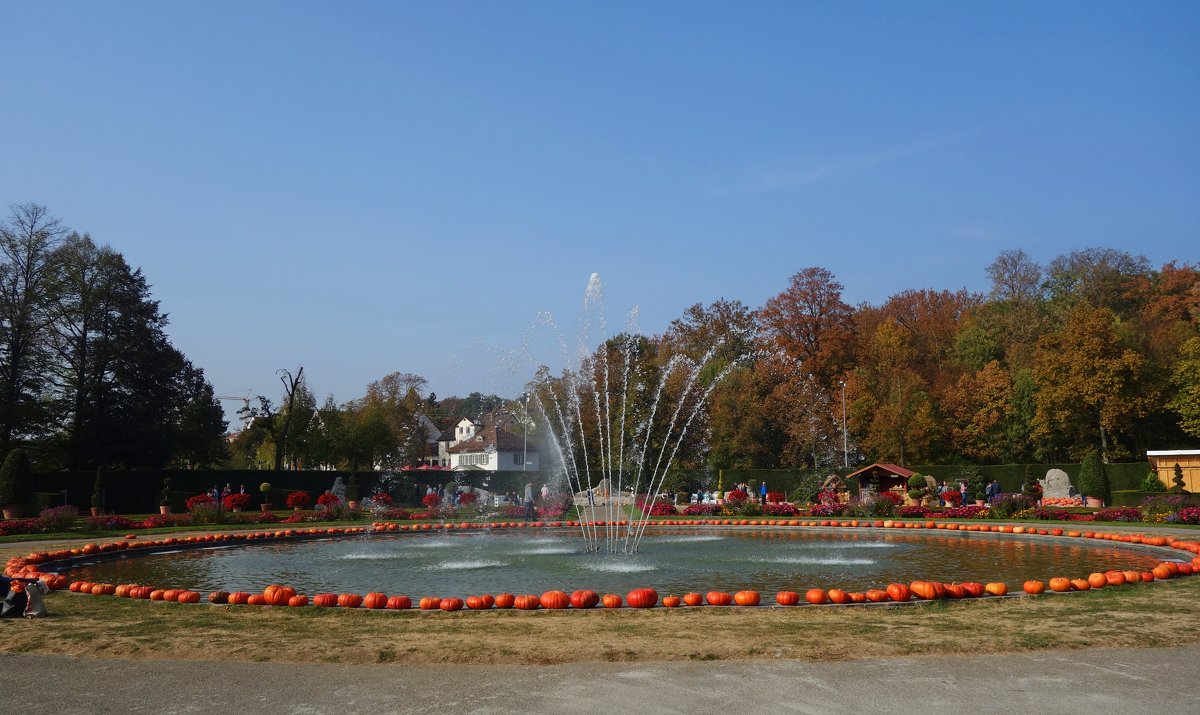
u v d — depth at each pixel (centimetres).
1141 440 5978
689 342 7831
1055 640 1050
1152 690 834
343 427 6762
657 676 905
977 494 4838
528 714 775
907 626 1163
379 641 1091
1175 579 1623
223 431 7144
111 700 836
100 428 5472
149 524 3569
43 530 3219
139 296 6031
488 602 1380
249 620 1272
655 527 3659
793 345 7175
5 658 1023
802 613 1297
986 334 7156
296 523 3891
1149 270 7481
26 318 5178
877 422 6334
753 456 6384
